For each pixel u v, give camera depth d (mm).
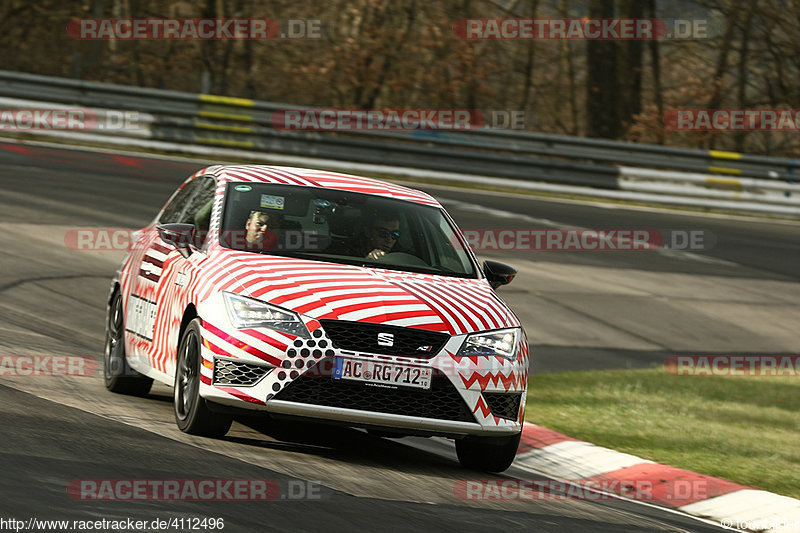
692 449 30656
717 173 85250
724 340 52094
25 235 49438
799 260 71625
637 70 103938
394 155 78938
